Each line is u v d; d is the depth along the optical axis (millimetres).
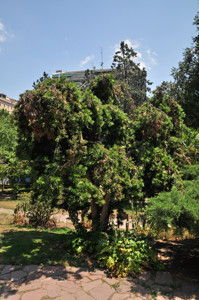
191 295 4574
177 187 5891
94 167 5801
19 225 9797
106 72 7164
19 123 5453
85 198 5480
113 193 5785
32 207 9852
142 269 5672
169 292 4672
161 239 8344
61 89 5332
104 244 5953
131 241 5918
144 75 20641
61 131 4988
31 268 5395
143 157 6398
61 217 12461
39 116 4922
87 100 5707
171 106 7273
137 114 7266
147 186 7082
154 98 7535
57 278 5012
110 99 7098
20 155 6328
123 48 20469
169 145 6891
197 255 6781
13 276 4965
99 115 5941
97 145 5836
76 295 4402
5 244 6844
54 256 6164
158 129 6355
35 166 5941
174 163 6426
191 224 4883
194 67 17406
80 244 6645
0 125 18797
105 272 5441
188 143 7766
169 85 16328
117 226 7754
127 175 5746
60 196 5535
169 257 6609
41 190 5488
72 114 5164
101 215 7074
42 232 8680
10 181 6504
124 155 6094
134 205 7648
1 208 13734
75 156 5367
